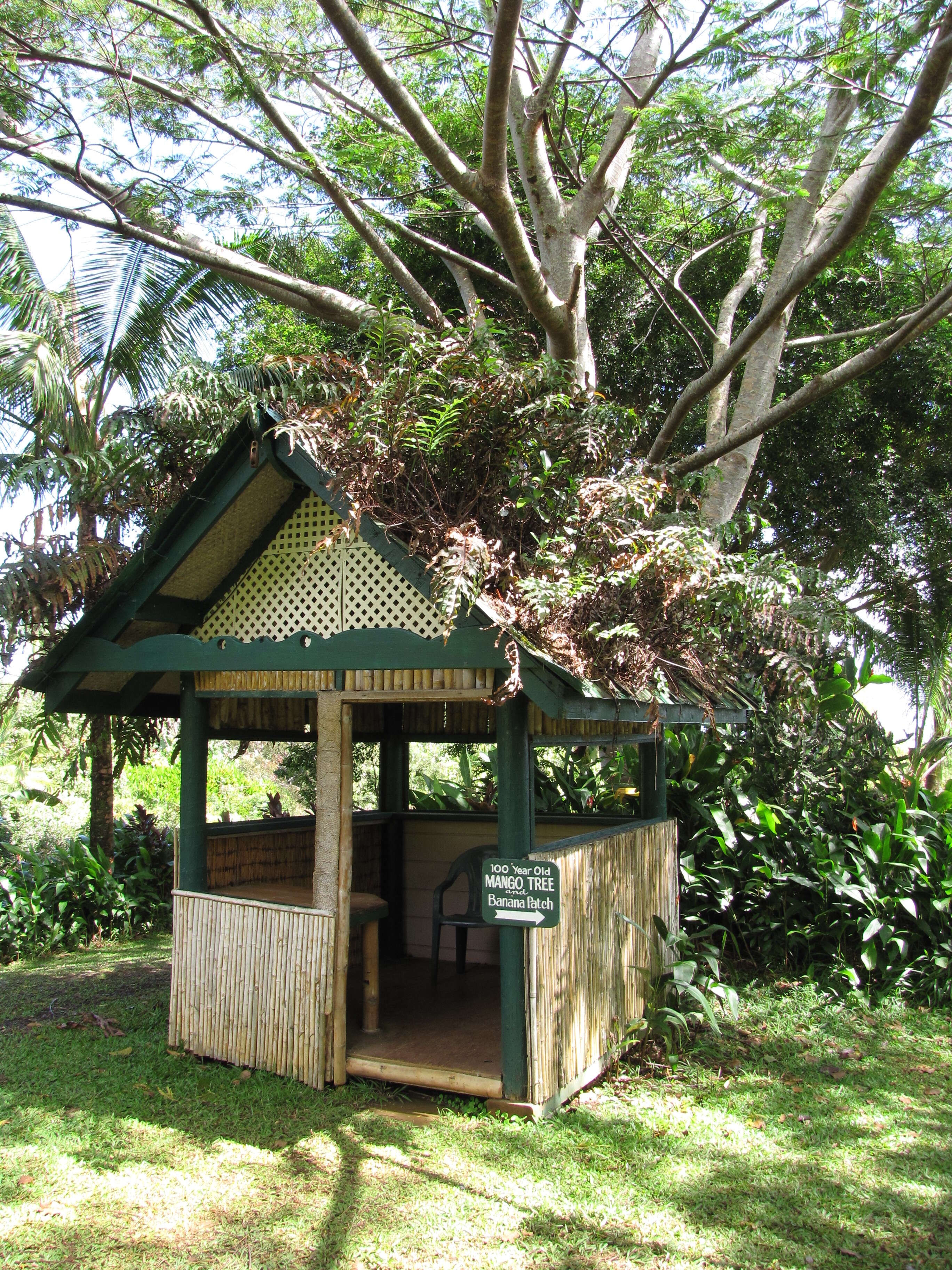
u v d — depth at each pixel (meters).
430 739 7.27
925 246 8.74
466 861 6.30
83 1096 4.54
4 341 7.82
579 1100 4.53
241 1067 4.84
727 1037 5.48
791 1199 3.59
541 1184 3.66
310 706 6.39
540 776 8.01
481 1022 5.31
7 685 7.98
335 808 4.63
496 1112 4.23
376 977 5.13
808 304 11.52
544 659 3.83
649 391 11.83
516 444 4.84
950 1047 5.40
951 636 12.31
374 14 7.66
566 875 4.52
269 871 5.86
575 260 7.57
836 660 7.61
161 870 8.95
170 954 7.69
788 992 6.36
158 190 7.30
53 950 7.78
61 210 6.86
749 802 7.30
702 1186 3.67
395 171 8.30
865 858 6.83
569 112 9.52
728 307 9.41
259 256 9.30
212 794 14.80
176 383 6.55
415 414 4.45
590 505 4.50
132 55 7.62
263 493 4.62
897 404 11.94
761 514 12.14
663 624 4.76
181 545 4.64
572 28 6.68
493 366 4.88
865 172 8.45
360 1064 4.61
